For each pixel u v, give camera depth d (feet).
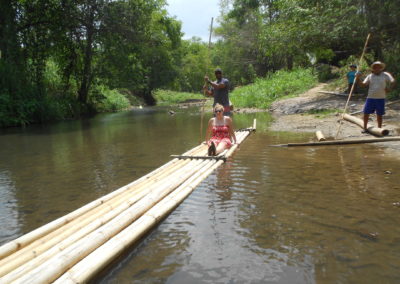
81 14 63.16
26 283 6.46
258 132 28.78
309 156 17.98
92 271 7.12
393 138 20.30
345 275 7.01
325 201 11.10
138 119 52.34
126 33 67.10
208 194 12.35
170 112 61.57
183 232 9.30
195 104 101.35
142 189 13.01
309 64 85.46
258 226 9.46
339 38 46.24
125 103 98.12
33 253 8.00
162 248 8.48
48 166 19.03
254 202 11.32
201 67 197.06
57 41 62.90
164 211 10.33
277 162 16.96
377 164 15.49
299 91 61.52
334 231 8.95
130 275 7.37
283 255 7.89
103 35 66.95
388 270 7.12
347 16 44.39
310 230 9.07
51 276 6.84
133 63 76.28
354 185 12.60
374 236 8.59
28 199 13.03
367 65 55.47
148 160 19.60
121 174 16.47
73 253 7.64
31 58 58.85
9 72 50.98
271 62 111.86
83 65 73.46
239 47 124.98
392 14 40.50
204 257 7.96
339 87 55.06
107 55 70.64
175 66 135.64
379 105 23.15
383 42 48.19
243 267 7.47
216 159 18.07
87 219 10.00
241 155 19.24
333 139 22.86
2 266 7.34
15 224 10.55
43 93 57.36
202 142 24.95
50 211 11.62
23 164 19.94
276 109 49.62
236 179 14.17
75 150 24.48
